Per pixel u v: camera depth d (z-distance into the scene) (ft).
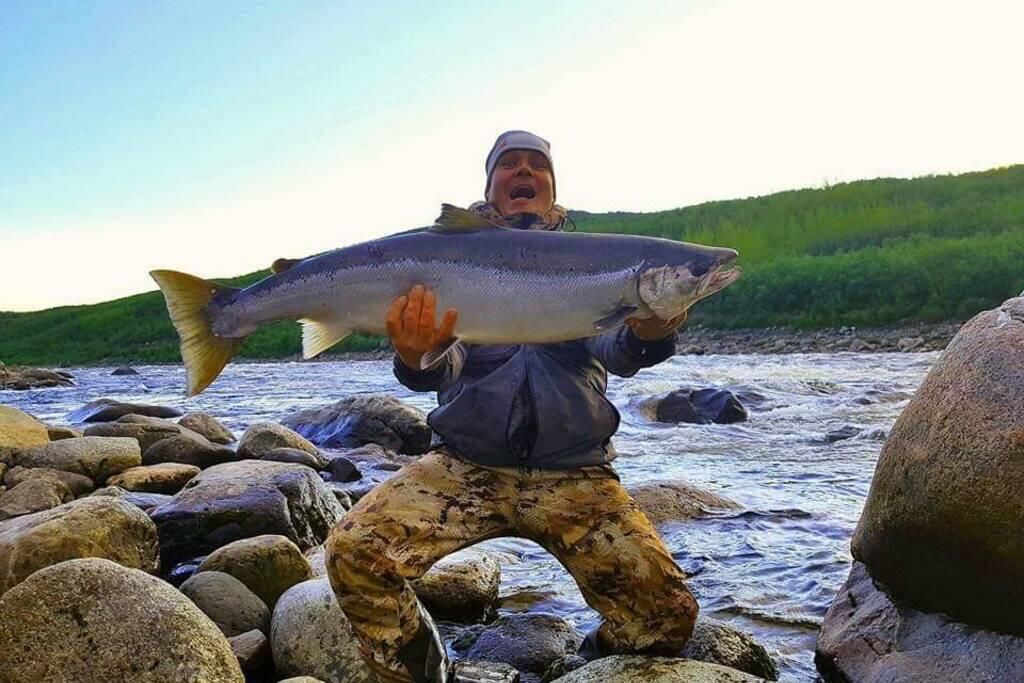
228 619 7.41
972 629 5.83
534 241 6.75
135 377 56.24
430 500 6.25
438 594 8.27
